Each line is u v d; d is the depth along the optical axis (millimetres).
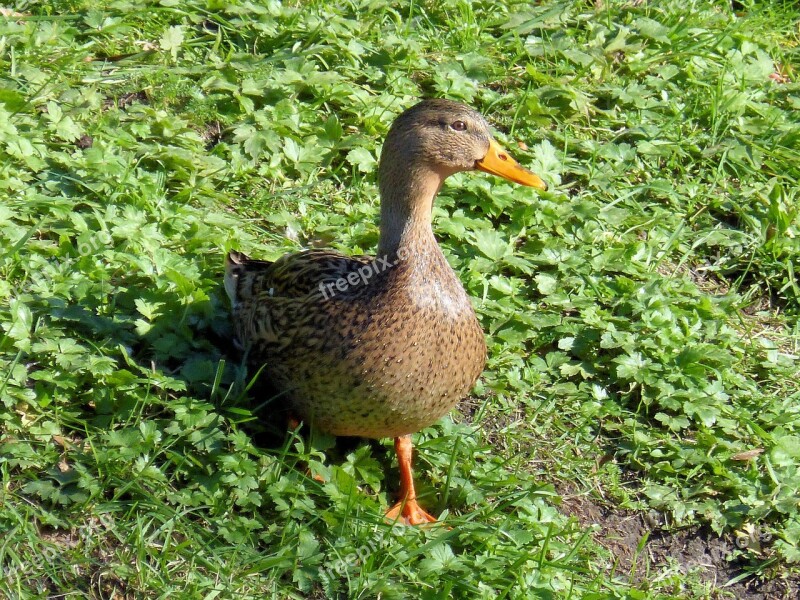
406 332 7750
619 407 9672
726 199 12008
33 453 8008
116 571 7555
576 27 13625
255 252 10227
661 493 9109
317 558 7797
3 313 8773
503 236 10812
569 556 8203
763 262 11367
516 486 8750
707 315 10617
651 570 8633
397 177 8078
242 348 8969
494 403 9477
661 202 11938
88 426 8281
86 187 10344
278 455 8453
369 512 8109
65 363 8445
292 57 12188
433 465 8883
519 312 10141
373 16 13070
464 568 7902
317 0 13023
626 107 12805
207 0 12656
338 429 8328
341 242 10562
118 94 11641
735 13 14695
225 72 11930
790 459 9375
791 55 14141
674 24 13906
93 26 12180
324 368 7926
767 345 10547
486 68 12688
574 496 9023
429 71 12547
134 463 8031
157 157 10844
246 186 11000
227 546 7793
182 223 10312
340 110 11938
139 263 9562
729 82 13242
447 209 10992
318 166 11312
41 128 10852
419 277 7832
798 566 8750
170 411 8477
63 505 7828
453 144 8203
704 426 9586
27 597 7293
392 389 7852
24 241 9312
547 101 12414
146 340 9016
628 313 10422
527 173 8500
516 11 13602
